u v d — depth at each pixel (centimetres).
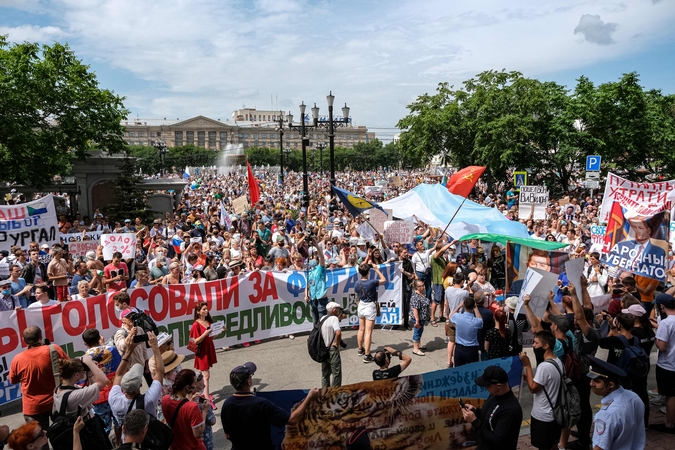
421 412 529
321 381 755
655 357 858
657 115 3625
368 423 505
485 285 876
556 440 496
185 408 438
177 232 1514
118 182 2444
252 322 927
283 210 2402
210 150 12988
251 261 1112
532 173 3897
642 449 412
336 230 1648
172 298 840
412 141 4253
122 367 511
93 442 453
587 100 3541
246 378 434
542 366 494
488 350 682
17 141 2177
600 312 867
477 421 446
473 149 3909
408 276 1000
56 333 727
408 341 940
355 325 1036
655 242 794
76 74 2508
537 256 812
